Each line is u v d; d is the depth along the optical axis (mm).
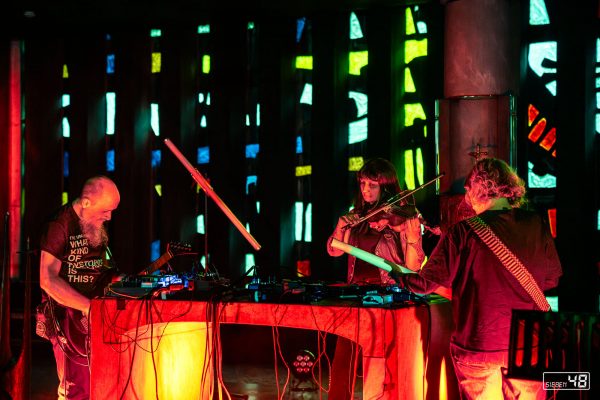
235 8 6625
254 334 6496
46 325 3988
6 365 3758
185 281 3943
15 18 7070
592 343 2936
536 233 3234
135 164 7160
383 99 6383
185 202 6996
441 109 5602
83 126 7250
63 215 3951
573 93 5699
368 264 4051
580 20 5676
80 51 7293
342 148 6664
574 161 5695
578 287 5660
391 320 3240
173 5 6582
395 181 4086
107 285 4004
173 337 4211
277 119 6719
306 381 4867
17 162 7605
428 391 3605
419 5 6375
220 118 6836
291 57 6812
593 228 5793
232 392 5371
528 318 2982
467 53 5484
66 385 3977
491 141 5438
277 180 6719
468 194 3363
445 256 3270
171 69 7047
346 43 6699
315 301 3447
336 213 6590
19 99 7621
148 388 3943
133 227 7180
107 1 6520
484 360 3195
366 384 3268
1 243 7395
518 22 5910
